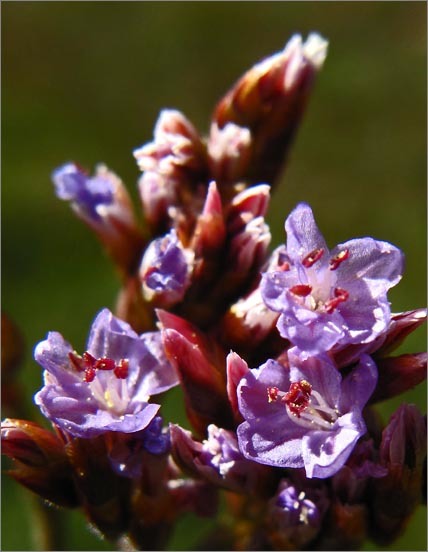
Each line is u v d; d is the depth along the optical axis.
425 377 0.08
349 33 0.18
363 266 0.08
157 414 0.08
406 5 0.18
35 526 0.10
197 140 0.09
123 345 0.08
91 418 0.08
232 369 0.08
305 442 0.08
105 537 0.09
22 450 0.08
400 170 0.16
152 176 0.09
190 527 0.12
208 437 0.08
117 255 0.09
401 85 0.17
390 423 0.08
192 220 0.09
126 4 0.18
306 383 0.08
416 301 0.15
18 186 0.16
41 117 0.17
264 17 0.18
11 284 0.15
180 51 0.18
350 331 0.08
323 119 0.17
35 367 0.14
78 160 0.16
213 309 0.09
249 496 0.08
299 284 0.08
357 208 0.16
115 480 0.08
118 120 0.17
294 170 0.16
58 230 0.15
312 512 0.08
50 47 0.18
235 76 0.18
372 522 0.08
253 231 0.09
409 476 0.08
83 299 0.15
